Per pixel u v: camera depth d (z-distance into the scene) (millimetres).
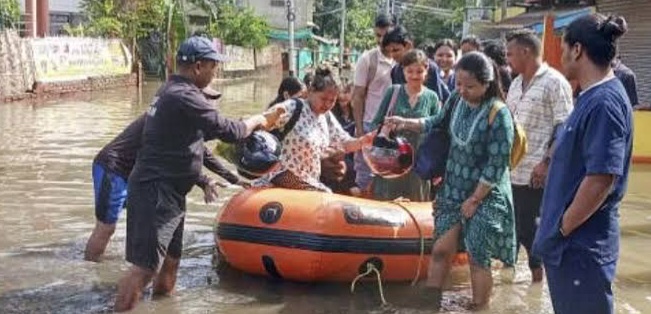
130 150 6625
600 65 3846
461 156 5680
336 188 7242
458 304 5902
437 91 7844
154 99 5586
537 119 6336
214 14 46969
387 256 6148
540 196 6410
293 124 6367
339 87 6531
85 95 27234
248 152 6340
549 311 5805
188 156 5527
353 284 6188
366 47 71938
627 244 8031
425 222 6359
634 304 6066
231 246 6309
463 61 5508
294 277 6172
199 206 9203
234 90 34562
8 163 11938
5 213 8539
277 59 57281
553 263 3945
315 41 62844
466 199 5695
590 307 3859
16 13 27531
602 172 3672
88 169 11570
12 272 6441
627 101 3787
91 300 5820
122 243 7387
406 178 7133
